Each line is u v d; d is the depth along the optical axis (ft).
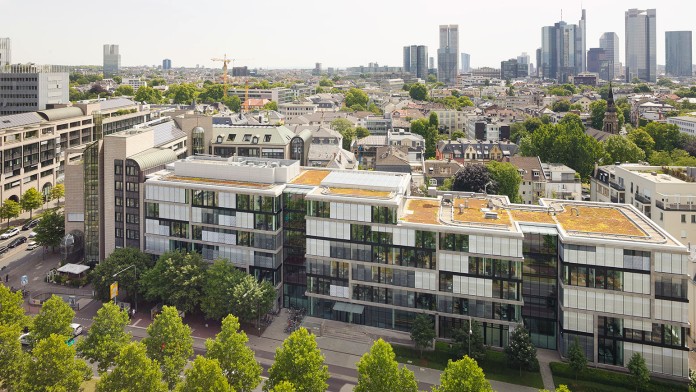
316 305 433.89
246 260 446.60
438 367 365.40
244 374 292.81
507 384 346.33
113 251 472.44
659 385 337.11
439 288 394.52
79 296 474.08
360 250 411.34
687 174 574.97
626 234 365.61
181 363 312.29
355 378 354.54
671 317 343.46
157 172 496.64
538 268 387.75
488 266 381.60
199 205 457.27
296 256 451.53
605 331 358.23
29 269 532.32
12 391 309.42
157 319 323.98
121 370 282.15
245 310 397.60
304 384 281.95
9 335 312.91
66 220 546.26
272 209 435.12
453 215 416.26
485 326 390.63
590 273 357.82
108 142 480.64
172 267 419.54
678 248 338.13
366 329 412.57
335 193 423.64
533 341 395.34
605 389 337.93
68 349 294.25
